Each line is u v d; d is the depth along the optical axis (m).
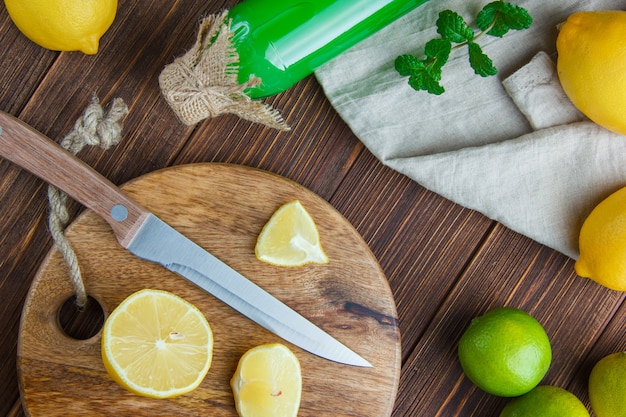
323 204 0.58
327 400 0.58
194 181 0.58
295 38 0.54
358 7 0.54
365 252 0.58
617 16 0.53
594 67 0.53
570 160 0.58
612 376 0.57
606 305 0.61
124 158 0.59
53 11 0.53
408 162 0.59
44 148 0.55
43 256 0.58
